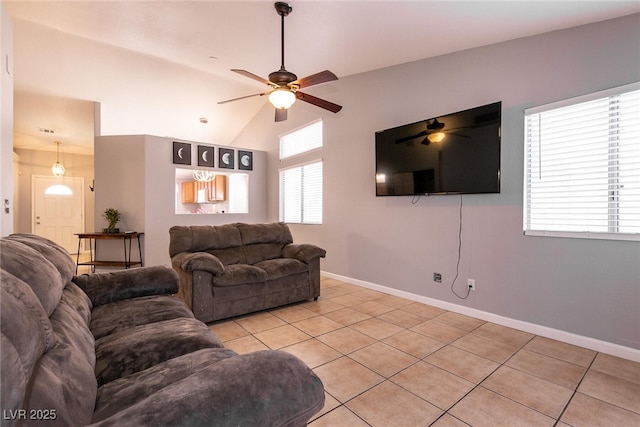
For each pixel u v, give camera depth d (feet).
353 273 14.14
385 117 12.55
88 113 17.95
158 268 7.62
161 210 16.67
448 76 10.37
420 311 10.43
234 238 11.73
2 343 2.00
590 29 7.43
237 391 2.49
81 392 2.85
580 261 7.72
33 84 15.19
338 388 6.03
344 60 11.46
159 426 2.13
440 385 6.13
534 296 8.52
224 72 14.99
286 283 10.82
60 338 3.35
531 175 8.59
